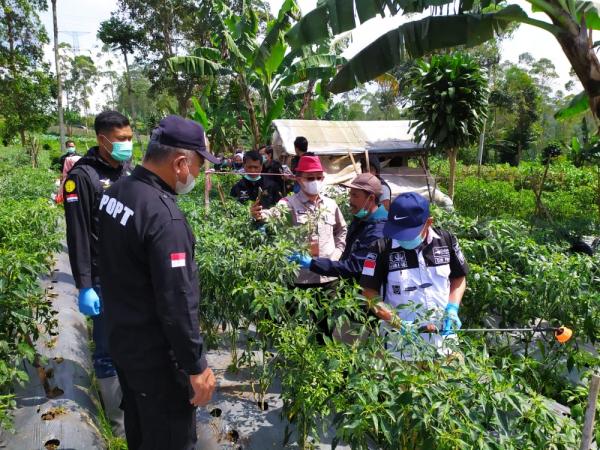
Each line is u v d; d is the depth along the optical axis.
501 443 1.81
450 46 6.08
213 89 17.44
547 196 13.86
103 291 2.07
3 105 25.53
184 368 1.92
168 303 1.84
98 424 2.95
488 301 3.82
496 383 1.94
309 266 3.35
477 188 13.49
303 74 13.62
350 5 5.79
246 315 3.46
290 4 10.58
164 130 2.00
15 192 9.27
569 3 5.66
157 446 2.14
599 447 2.11
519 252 4.08
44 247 5.00
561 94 48.56
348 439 2.02
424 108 9.99
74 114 66.44
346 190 6.66
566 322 3.61
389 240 2.70
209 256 3.64
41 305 3.38
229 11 13.58
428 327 2.37
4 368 2.62
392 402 1.92
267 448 2.95
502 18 5.85
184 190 2.10
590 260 3.89
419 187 10.56
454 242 2.78
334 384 2.27
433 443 1.84
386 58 6.34
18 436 2.63
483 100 9.79
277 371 3.27
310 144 10.56
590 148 11.77
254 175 5.88
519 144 35.91
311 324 2.91
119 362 2.08
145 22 30.88
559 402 3.44
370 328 2.43
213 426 3.09
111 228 1.98
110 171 3.38
